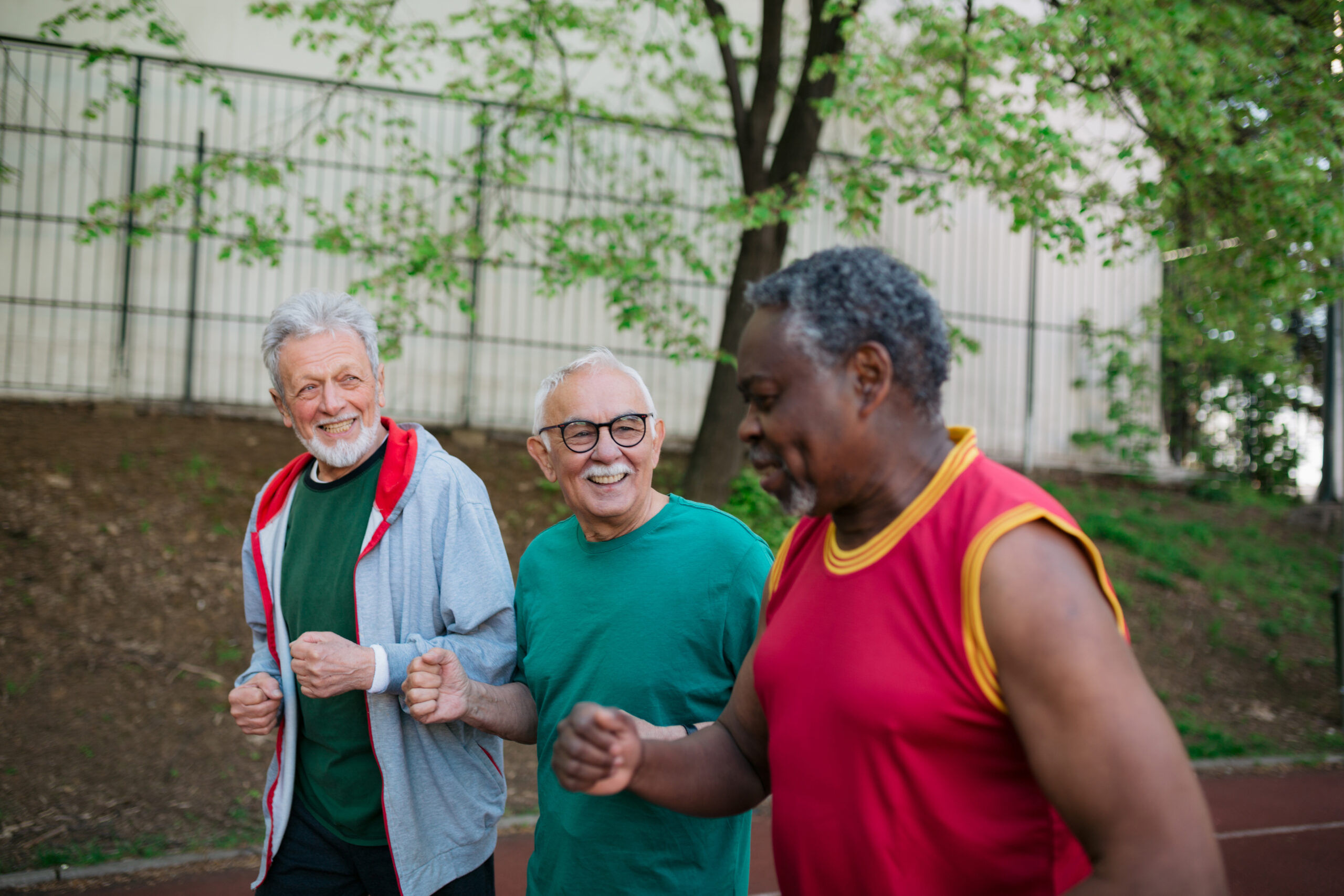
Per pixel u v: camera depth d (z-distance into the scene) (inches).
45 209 334.3
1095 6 205.0
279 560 94.1
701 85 368.2
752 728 61.1
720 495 299.1
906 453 48.6
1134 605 324.8
